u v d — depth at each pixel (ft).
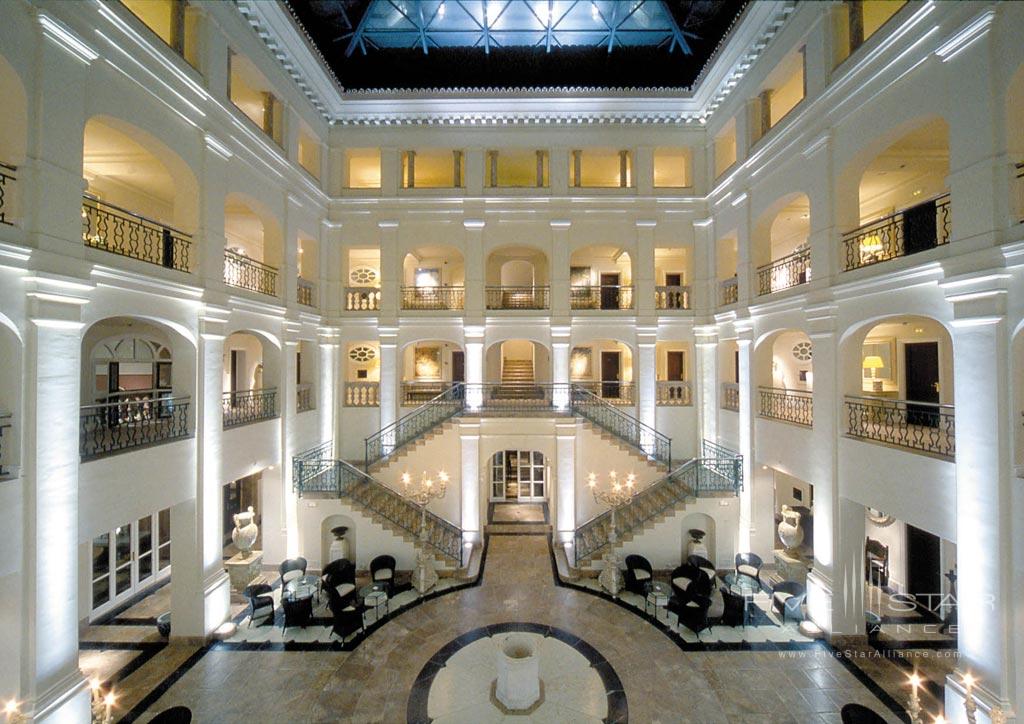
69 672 19.44
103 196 33.91
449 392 48.85
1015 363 18.53
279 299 37.14
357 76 44.70
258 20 32.55
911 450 23.41
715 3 37.52
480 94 43.11
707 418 45.98
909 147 29.89
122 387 36.65
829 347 28.63
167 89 25.43
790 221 44.11
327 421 45.57
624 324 46.88
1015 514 18.42
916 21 22.16
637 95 43.24
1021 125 18.74
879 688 23.18
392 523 36.52
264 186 35.35
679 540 37.01
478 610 30.48
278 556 36.81
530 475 52.06
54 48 19.26
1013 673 18.38
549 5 37.65
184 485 26.91
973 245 19.66
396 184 46.14
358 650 26.20
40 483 18.60
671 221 46.55
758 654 25.90
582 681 23.57
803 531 37.83
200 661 25.31
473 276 46.03
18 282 18.13
